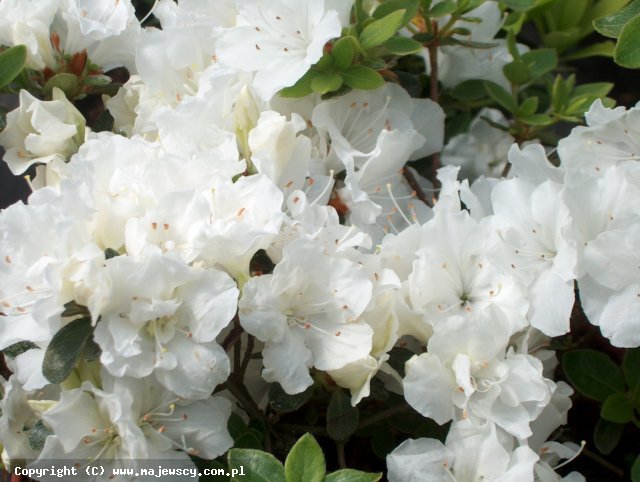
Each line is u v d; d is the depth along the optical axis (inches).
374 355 27.7
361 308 27.1
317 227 27.7
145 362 26.1
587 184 27.8
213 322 26.1
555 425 28.5
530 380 27.4
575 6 35.6
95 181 27.0
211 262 26.7
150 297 26.0
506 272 27.8
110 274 25.7
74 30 30.0
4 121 29.4
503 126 33.6
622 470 31.3
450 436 27.3
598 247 27.3
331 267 27.1
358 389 27.5
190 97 28.6
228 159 27.4
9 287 26.5
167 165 26.9
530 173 28.9
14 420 27.7
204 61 30.3
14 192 36.1
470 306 28.3
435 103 32.0
